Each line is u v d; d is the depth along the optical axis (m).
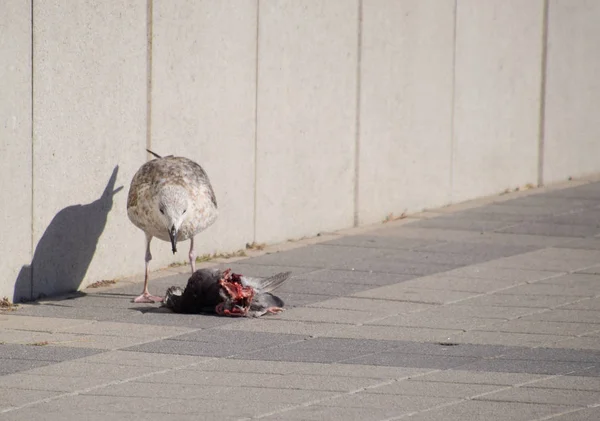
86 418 8.72
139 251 14.68
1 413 8.82
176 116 14.96
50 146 13.30
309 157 17.20
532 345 11.10
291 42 16.67
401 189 19.00
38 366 10.23
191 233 13.02
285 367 10.26
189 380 9.81
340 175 17.81
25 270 13.16
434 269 14.93
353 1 17.69
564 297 13.30
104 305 13.00
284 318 12.28
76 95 13.56
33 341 11.20
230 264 15.29
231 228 16.02
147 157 14.59
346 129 17.81
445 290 13.69
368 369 10.19
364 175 18.23
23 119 12.94
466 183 20.41
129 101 14.27
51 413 8.84
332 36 17.38
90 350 10.85
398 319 12.22
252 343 11.15
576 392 9.47
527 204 20.12
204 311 12.62
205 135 15.43
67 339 11.29
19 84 12.84
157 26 14.56
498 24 20.75
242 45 15.87
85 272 13.96
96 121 13.85
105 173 14.05
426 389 9.55
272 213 16.69
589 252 16.09
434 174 19.66
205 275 12.53
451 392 9.47
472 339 11.34
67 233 13.63
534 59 21.64
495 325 11.94
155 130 14.68
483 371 10.13
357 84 17.94
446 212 19.41
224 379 9.84
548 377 9.94
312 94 17.14
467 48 20.06
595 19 22.98
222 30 15.53
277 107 16.56
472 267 15.05
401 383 9.73
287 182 16.88
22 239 13.08
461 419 8.75
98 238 14.08
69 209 13.63
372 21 18.08
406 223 18.45
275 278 13.11
